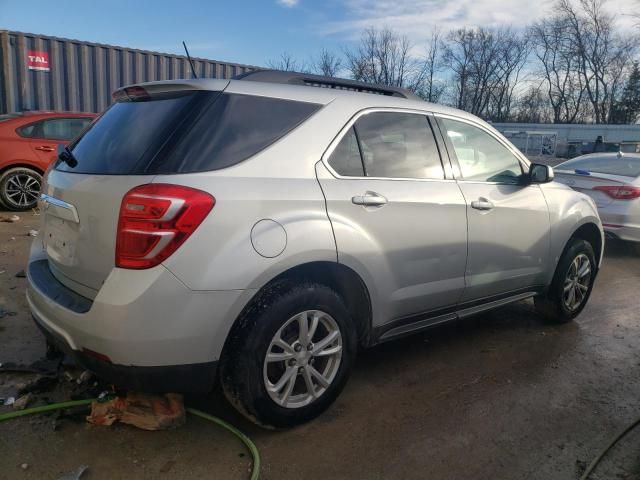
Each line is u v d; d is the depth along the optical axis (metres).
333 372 2.97
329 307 2.85
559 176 8.10
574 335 4.58
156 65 11.80
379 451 2.77
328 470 2.60
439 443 2.87
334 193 2.88
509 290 4.15
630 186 7.39
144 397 2.85
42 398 3.04
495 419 3.14
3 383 3.21
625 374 3.83
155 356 2.35
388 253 3.13
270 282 2.67
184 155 2.49
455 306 3.73
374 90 3.59
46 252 3.03
